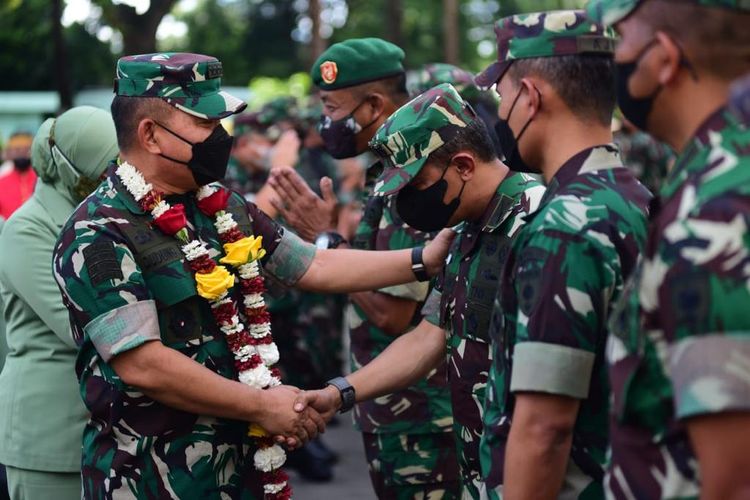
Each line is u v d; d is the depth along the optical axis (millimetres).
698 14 2281
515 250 2953
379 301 4578
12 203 9445
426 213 3664
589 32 2941
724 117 2275
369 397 3971
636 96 2418
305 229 5062
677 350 2166
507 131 3072
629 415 2447
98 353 3564
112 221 3539
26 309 4359
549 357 2740
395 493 4742
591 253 2748
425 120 3568
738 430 2100
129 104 3627
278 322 7773
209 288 3570
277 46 38656
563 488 2932
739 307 2092
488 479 3080
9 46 26047
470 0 38844
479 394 3588
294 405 3711
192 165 3627
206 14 37312
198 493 3596
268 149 8648
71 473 4328
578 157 2938
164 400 3508
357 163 11438
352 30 35500
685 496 2377
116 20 13195
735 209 2119
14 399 4355
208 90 3633
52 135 4445
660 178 10594
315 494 7434
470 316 3576
